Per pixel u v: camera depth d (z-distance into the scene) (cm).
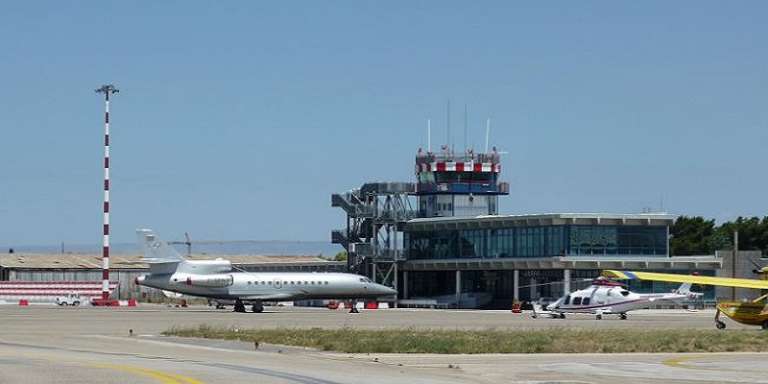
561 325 9125
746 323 8181
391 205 16712
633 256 14675
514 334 6762
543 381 4066
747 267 14862
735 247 14888
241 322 9288
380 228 16775
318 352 5516
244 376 3769
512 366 4728
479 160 17625
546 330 7512
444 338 6278
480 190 17538
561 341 6150
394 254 16638
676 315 12331
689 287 11556
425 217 17388
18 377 3562
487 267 15325
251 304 13412
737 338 6475
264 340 6291
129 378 3562
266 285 13088
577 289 14525
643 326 8956
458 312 13425
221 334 6750
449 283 16462
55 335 6931
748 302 8212
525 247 15038
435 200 17388
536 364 4853
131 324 8675
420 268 16500
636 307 11244
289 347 5822
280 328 7825
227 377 3706
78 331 7475
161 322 9125
